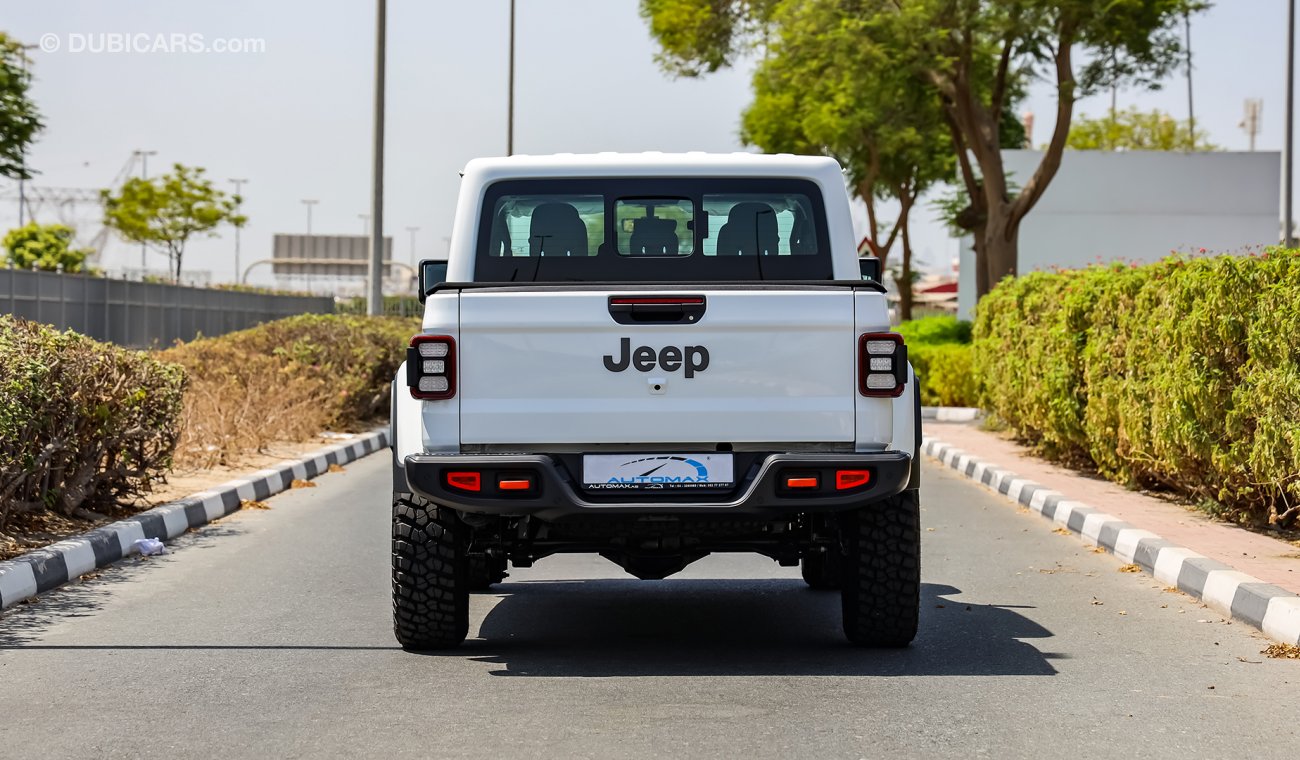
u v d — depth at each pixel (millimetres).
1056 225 47156
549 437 6605
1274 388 9828
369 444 19688
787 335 6633
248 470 14961
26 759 5316
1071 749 5438
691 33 40062
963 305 46562
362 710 6039
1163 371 11656
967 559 10375
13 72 35125
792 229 7652
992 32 31062
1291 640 7332
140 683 6543
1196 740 5566
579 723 5816
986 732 5676
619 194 7625
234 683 6543
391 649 7324
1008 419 19062
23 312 28812
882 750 5418
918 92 34531
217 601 8633
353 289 97062
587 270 7617
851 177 53438
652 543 7043
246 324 41719
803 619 8219
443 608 7102
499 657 7145
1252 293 10461
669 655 7191
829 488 6551
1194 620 8078
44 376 9867
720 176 7637
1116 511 11750
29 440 10008
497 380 6617
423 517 7062
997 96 33969
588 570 10062
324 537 11352
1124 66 31734
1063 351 15227
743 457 6656
